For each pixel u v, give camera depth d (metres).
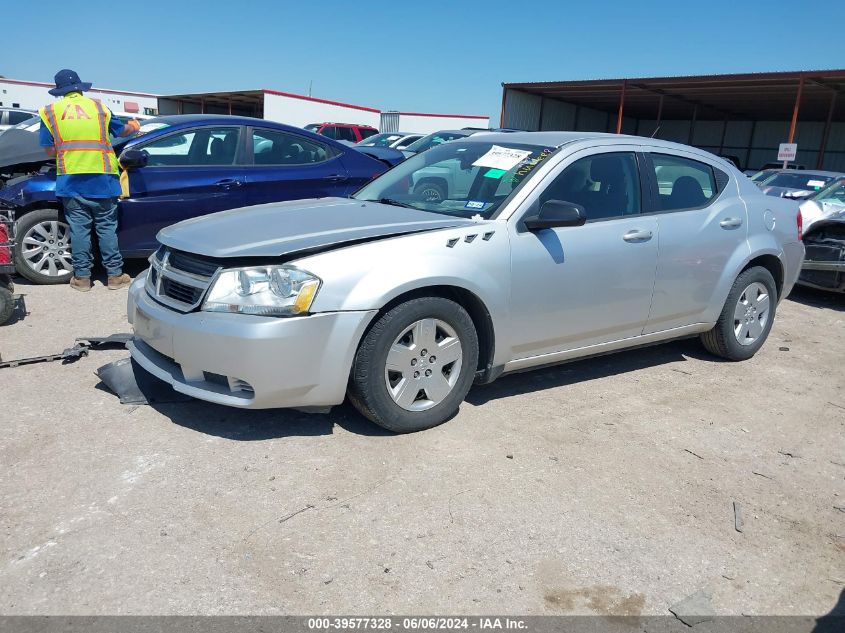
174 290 3.64
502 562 2.76
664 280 4.65
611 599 2.60
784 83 24.03
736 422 4.27
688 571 2.79
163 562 2.65
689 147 5.07
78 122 6.01
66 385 4.22
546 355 4.27
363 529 2.91
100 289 6.61
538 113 33.66
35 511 2.93
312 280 3.33
